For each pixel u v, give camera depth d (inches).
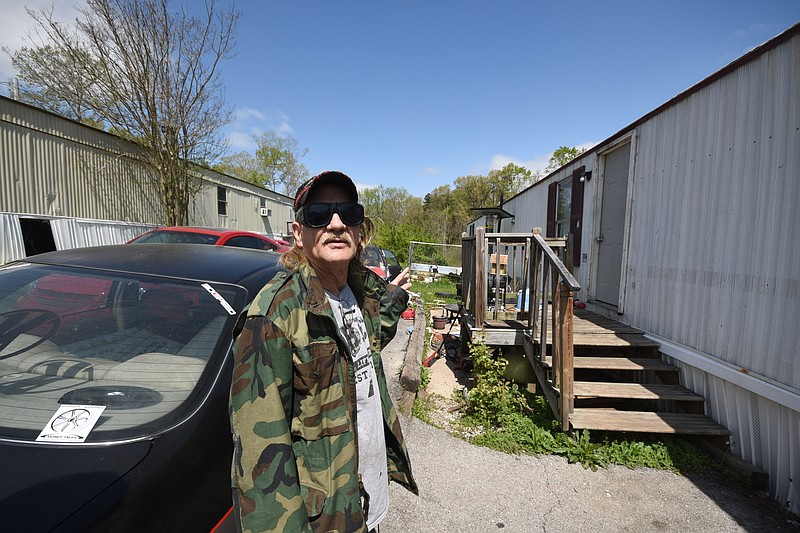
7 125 283.4
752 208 120.5
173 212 428.5
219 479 53.7
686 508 103.6
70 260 80.0
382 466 54.4
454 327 301.3
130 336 65.1
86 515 39.4
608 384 146.6
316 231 46.8
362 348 53.4
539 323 170.7
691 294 145.9
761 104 118.2
